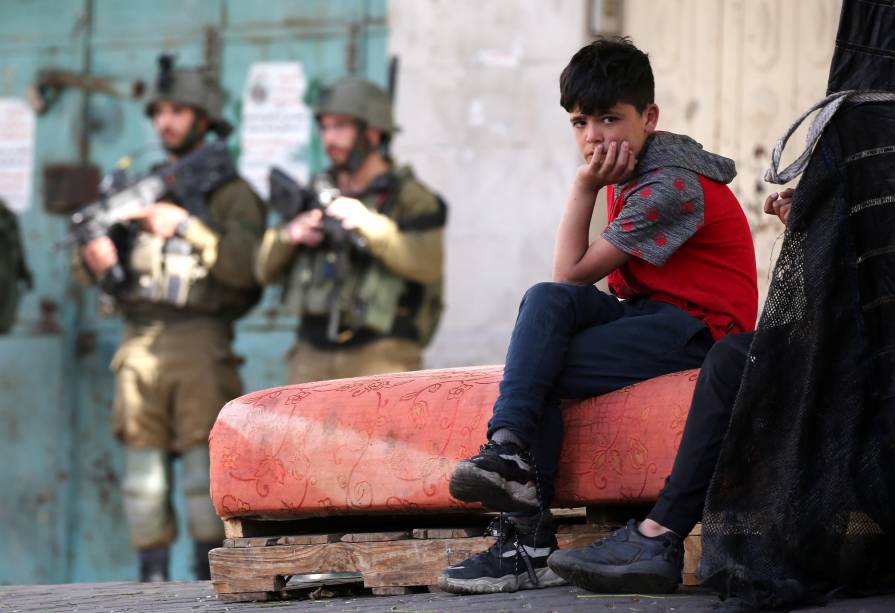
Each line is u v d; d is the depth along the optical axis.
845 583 11.28
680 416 12.12
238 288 25.36
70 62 30.05
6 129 30.30
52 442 29.67
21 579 29.67
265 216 26.14
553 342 12.16
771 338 11.02
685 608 10.88
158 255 25.00
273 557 13.91
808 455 10.98
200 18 29.25
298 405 14.00
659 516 11.52
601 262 12.55
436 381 13.53
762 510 10.97
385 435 13.44
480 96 26.47
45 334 29.81
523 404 11.93
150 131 29.61
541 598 11.81
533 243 26.11
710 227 12.68
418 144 26.83
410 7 27.08
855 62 11.55
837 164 11.12
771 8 24.69
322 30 28.28
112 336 29.52
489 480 11.70
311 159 28.34
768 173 11.36
